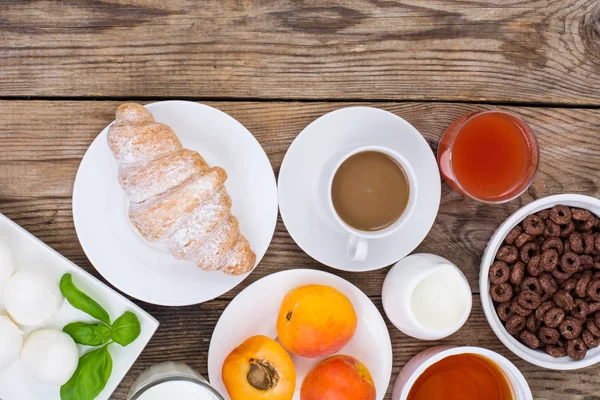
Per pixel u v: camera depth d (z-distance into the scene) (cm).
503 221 77
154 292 72
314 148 73
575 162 77
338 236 74
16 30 72
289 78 74
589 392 78
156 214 67
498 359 71
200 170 69
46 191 73
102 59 73
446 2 75
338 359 71
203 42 73
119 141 67
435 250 77
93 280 71
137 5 73
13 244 70
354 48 75
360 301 74
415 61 75
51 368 69
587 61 76
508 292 75
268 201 73
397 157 70
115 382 72
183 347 76
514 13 75
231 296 76
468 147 72
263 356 69
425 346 77
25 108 73
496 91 76
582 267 75
